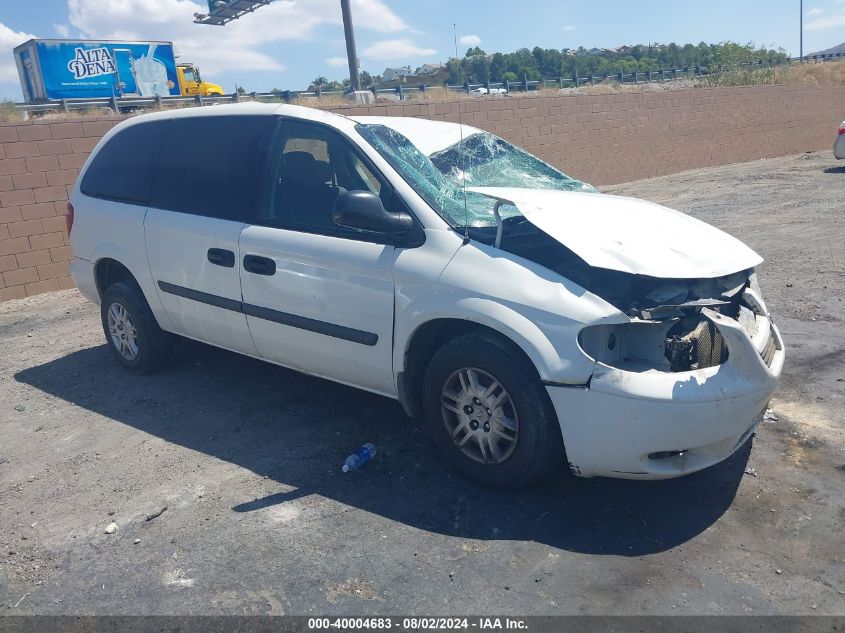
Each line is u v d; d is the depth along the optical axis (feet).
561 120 56.95
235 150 15.58
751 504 11.64
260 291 14.65
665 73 96.37
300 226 14.17
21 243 29.73
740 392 10.88
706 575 10.05
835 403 14.93
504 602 9.70
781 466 12.69
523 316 11.15
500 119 53.01
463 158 15.15
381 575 10.35
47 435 15.58
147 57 82.48
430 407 12.74
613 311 10.77
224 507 12.34
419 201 12.80
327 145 14.20
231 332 15.72
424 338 12.71
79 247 18.99
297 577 10.39
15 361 20.76
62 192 30.66
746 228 34.32
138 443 14.96
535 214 11.89
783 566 10.16
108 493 13.01
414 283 12.30
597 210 13.00
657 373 10.69
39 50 75.72
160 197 16.93
